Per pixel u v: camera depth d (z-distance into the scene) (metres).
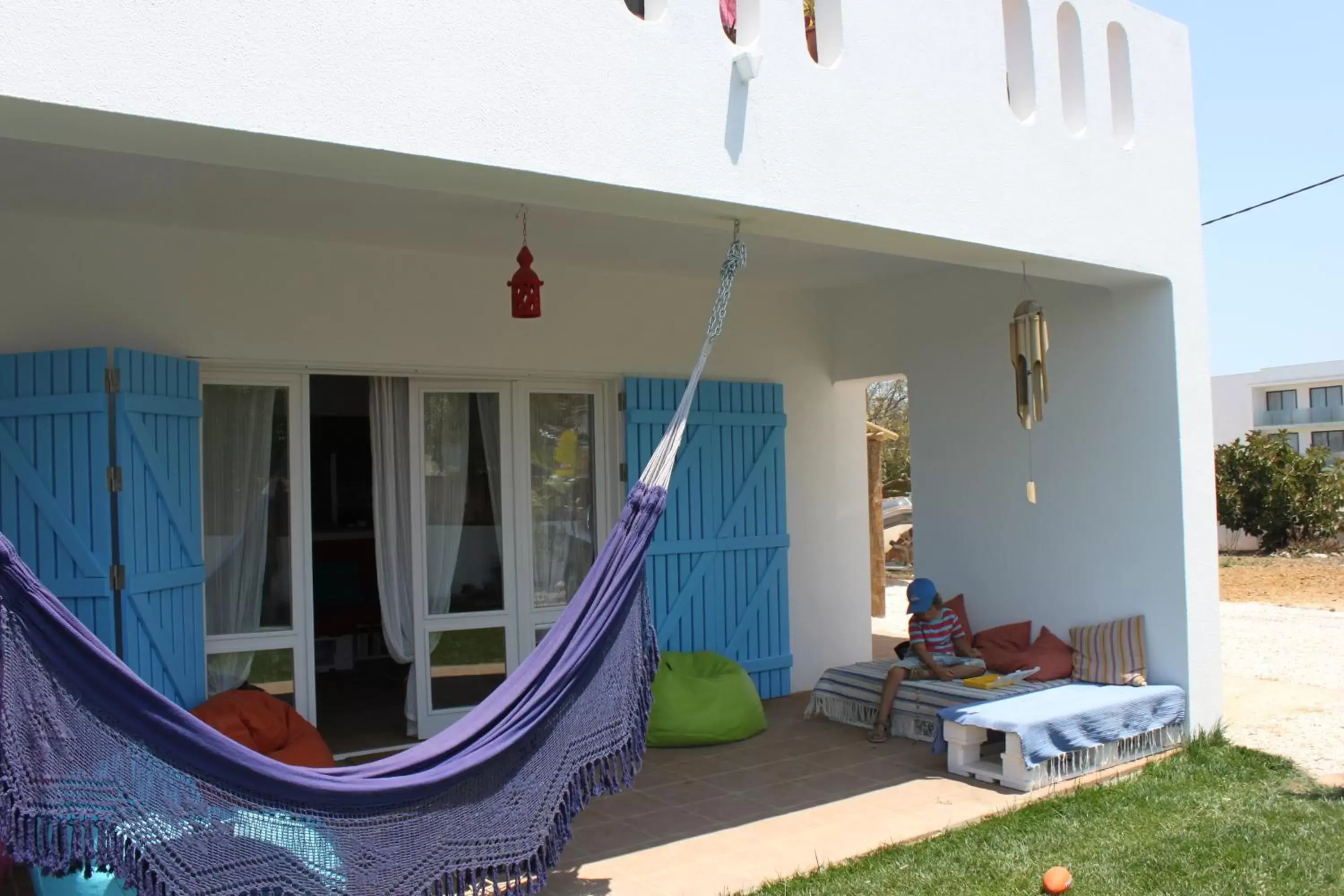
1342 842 4.02
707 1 3.58
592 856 3.91
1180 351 5.29
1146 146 5.20
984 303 6.14
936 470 6.44
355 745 5.55
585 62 3.27
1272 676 7.40
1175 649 5.27
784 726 5.84
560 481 6.00
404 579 5.63
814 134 3.84
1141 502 5.39
